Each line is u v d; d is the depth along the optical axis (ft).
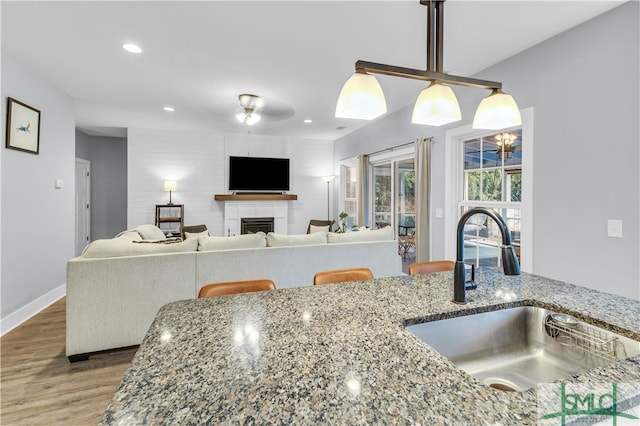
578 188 8.01
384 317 3.65
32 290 11.07
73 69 10.89
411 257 15.57
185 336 3.14
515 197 10.13
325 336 3.14
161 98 13.84
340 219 21.42
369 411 2.01
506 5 7.18
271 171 22.30
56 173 12.59
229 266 9.23
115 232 22.54
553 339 4.00
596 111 7.62
